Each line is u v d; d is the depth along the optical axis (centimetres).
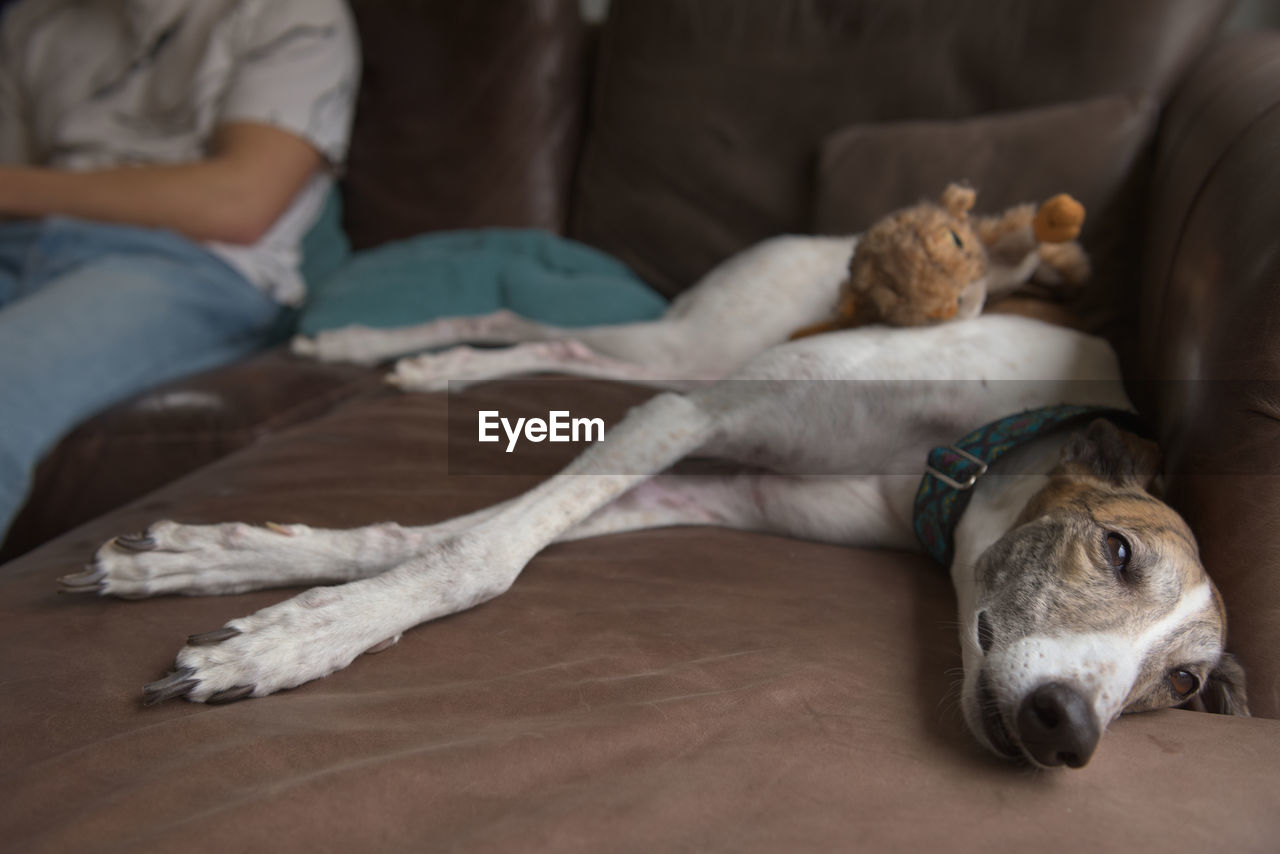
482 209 139
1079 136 107
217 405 104
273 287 131
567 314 120
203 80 130
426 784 57
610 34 139
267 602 72
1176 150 99
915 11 121
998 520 81
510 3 137
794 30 127
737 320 110
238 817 54
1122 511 73
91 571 70
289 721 61
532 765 59
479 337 118
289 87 129
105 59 135
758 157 128
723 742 62
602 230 136
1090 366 92
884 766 61
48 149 136
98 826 54
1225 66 101
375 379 114
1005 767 63
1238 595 73
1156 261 95
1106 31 112
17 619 69
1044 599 71
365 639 68
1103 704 65
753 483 93
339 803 56
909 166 113
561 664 68
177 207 121
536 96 138
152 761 59
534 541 77
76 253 116
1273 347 71
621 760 60
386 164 142
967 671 70
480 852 52
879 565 86
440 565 72
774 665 68
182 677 63
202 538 72
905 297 88
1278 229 72
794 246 112
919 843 56
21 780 57
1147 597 70
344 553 75
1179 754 65
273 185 127
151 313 112
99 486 103
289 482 87
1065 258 96
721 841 55
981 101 118
